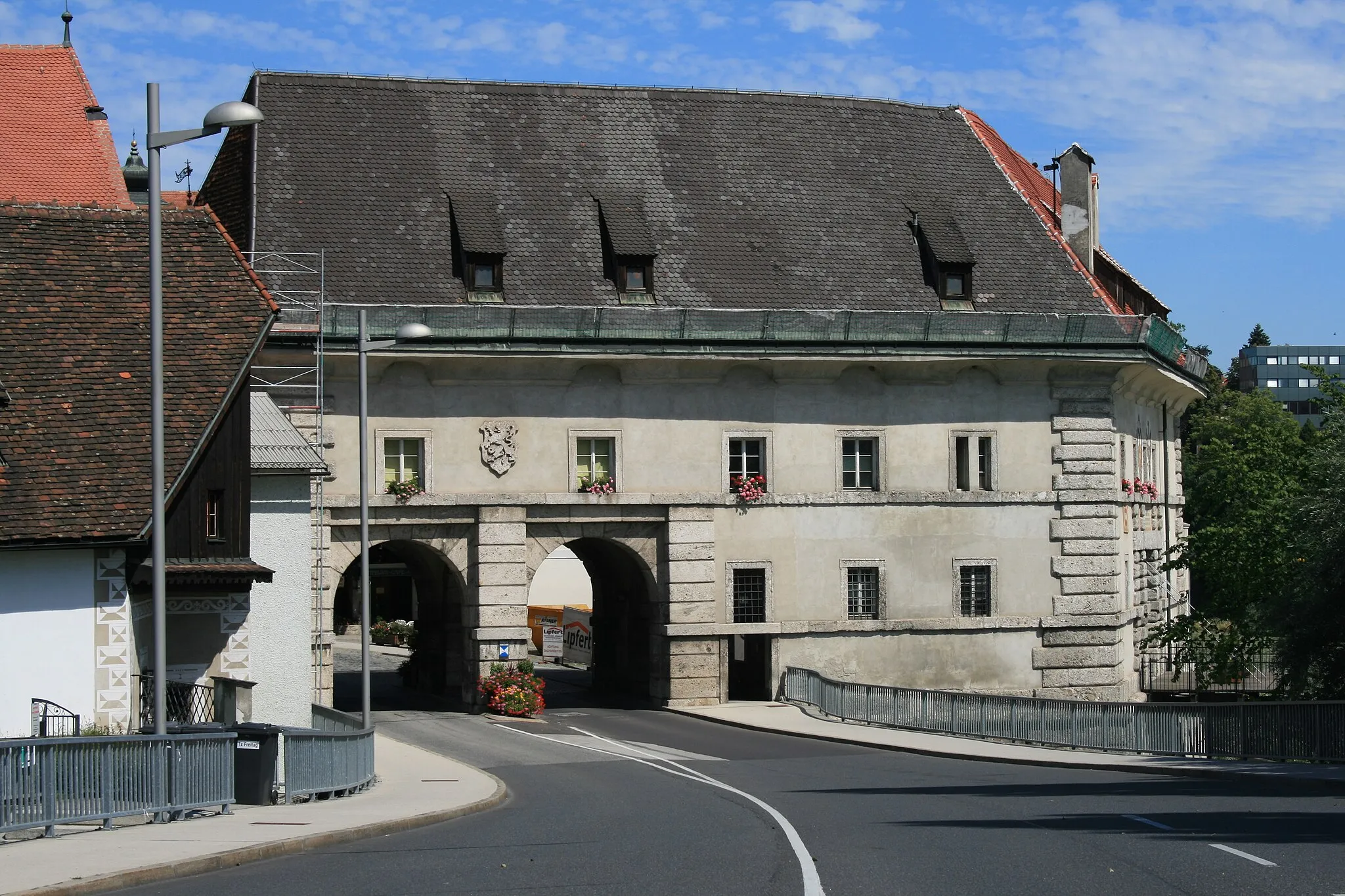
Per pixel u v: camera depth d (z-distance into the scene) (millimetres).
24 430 29719
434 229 48125
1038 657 51125
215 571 31000
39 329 31375
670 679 48344
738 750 38531
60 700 28656
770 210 51625
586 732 43219
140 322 32125
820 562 49688
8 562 28578
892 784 29203
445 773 32344
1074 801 24516
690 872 16422
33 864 16359
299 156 48750
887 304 50500
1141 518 57188
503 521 47094
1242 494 73625
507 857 17953
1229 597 55094
